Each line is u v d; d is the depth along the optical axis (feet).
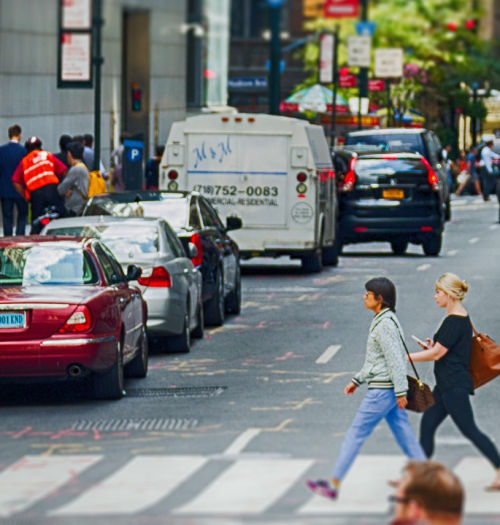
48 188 168.25
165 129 337.11
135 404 96.07
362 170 209.26
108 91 295.07
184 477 72.33
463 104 397.39
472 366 72.08
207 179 183.83
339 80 363.97
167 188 184.14
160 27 329.52
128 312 101.91
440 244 216.33
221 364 114.11
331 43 331.57
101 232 119.44
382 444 81.51
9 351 92.32
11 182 176.24
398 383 69.67
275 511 64.54
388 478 72.02
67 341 92.73
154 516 63.57
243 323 140.46
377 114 371.56
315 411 92.38
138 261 116.47
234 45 369.91
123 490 69.36
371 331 70.74
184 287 120.16
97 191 183.32
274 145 183.01
